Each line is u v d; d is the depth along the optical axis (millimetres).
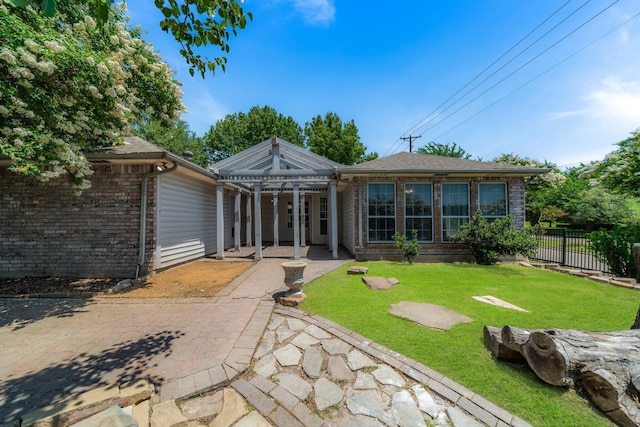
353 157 24172
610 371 2082
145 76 4582
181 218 7590
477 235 7656
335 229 8633
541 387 2252
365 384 2350
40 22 3633
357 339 3057
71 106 4102
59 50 3295
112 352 2803
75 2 4145
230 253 10031
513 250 7395
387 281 5480
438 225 8414
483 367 2525
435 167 8359
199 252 8734
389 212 8477
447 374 2439
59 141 3951
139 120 5500
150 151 6031
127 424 1644
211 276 6195
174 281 5734
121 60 4320
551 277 6102
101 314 3863
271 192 12062
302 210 12438
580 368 2182
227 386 2309
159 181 6488
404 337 3088
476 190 8398
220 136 24719
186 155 7891
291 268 4266
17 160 3816
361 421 1964
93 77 3770
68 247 6234
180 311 3955
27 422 1775
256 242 8438
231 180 8547
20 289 5258
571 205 20016
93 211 6234
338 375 2465
